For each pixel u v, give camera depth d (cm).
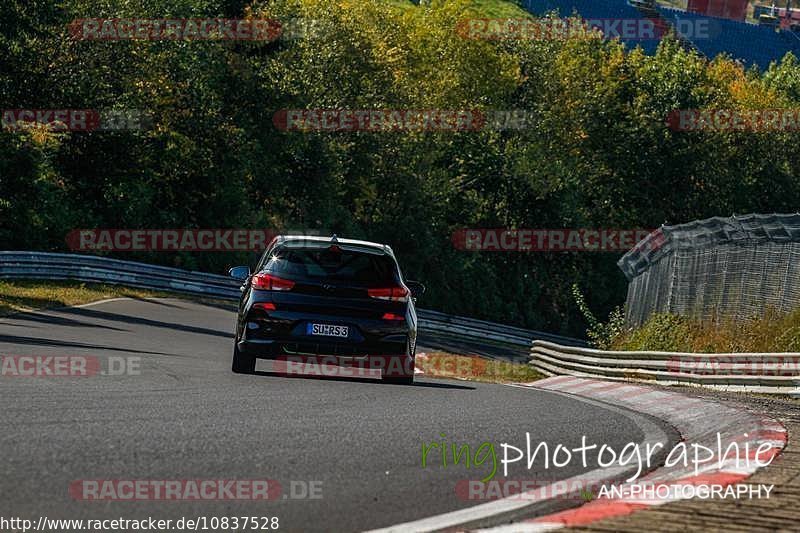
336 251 4212
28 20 15912
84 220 16388
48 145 14825
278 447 2139
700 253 9300
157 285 13638
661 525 1403
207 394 3133
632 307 11625
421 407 3131
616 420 3098
